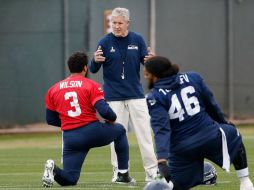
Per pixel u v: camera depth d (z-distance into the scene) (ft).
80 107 104.42
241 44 263.29
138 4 240.12
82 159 105.40
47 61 233.14
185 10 251.80
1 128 232.94
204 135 83.46
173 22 249.34
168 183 82.23
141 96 116.06
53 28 232.73
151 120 82.33
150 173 115.14
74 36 232.12
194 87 83.82
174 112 82.94
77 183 112.37
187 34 252.83
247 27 264.31
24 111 234.79
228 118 261.03
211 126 83.92
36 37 233.35
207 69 257.14
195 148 83.20
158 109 82.33
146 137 115.44
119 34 114.73
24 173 131.13
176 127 83.66
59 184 106.52
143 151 115.44
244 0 263.08
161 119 82.07
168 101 82.69
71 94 104.63
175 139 83.71
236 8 261.65
